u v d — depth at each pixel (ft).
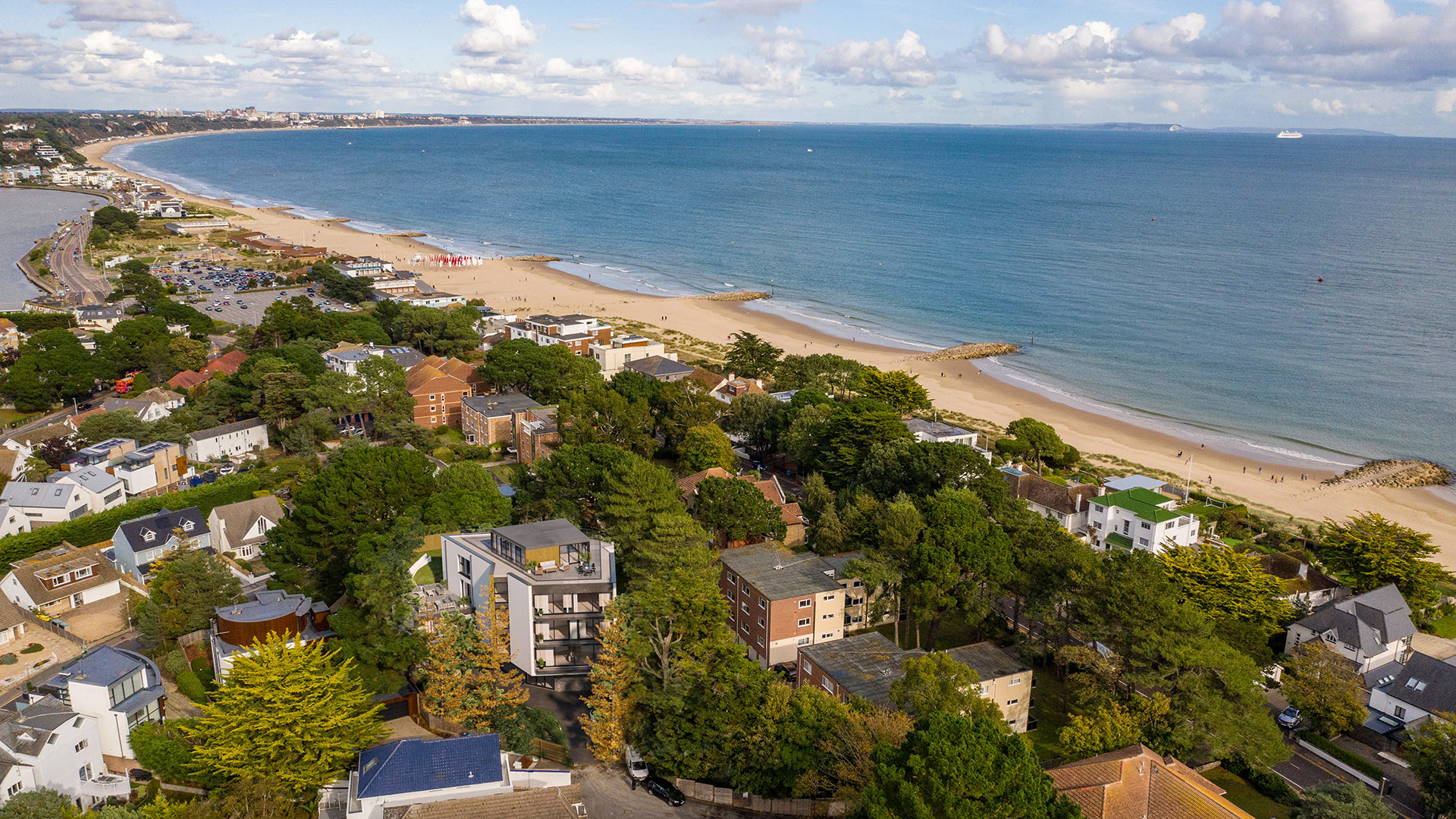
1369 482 540.52
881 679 262.67
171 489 479.41
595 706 238.48
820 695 238.48
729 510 359.66
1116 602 268.82
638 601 253.85
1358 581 370.53
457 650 243.81
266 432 547.49
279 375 542.16
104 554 388.16
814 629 314.14
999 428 609.42
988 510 369.09
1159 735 244.42
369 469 338.54
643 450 473.26
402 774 204.95
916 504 368.48
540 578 273.95
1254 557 375.04
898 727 213.87
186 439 506.89
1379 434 620.49
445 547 306.96
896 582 308.19
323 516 320.29
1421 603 364.58
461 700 239.50
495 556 289.33
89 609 353.92
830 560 339.36
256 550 398.62
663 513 326.44
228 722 211.82
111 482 439.63
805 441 470.80
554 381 586.04
